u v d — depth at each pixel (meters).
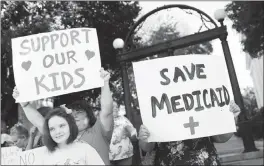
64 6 9.91
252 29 10.34
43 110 3.05
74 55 2.60
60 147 2.18
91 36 2.66
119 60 7.23
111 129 2.54
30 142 2.87
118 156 4.09
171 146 2.64
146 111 2.69
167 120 2.64
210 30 6.86
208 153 2.58
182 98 2.68
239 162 6.44
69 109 2.55
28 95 2.52
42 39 2.63
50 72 2.56
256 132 10.46
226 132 2.64
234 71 6.79
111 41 10.46
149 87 2.72
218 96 2.72
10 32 7.93
